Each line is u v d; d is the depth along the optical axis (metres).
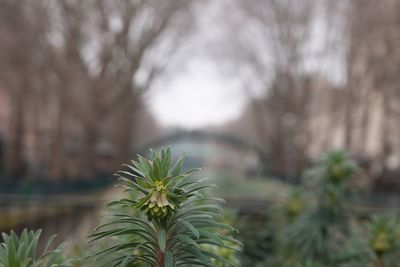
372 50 18.33
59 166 18.97
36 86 18.08
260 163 36.22
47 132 21.64
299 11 24.80
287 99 26.03
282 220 4.60
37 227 6.59
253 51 28.52
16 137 19.84
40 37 16.48
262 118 32.41
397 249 2.62
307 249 3.16
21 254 1.27
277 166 28.62
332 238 3.25
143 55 22.83
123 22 21.27
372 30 17.73
